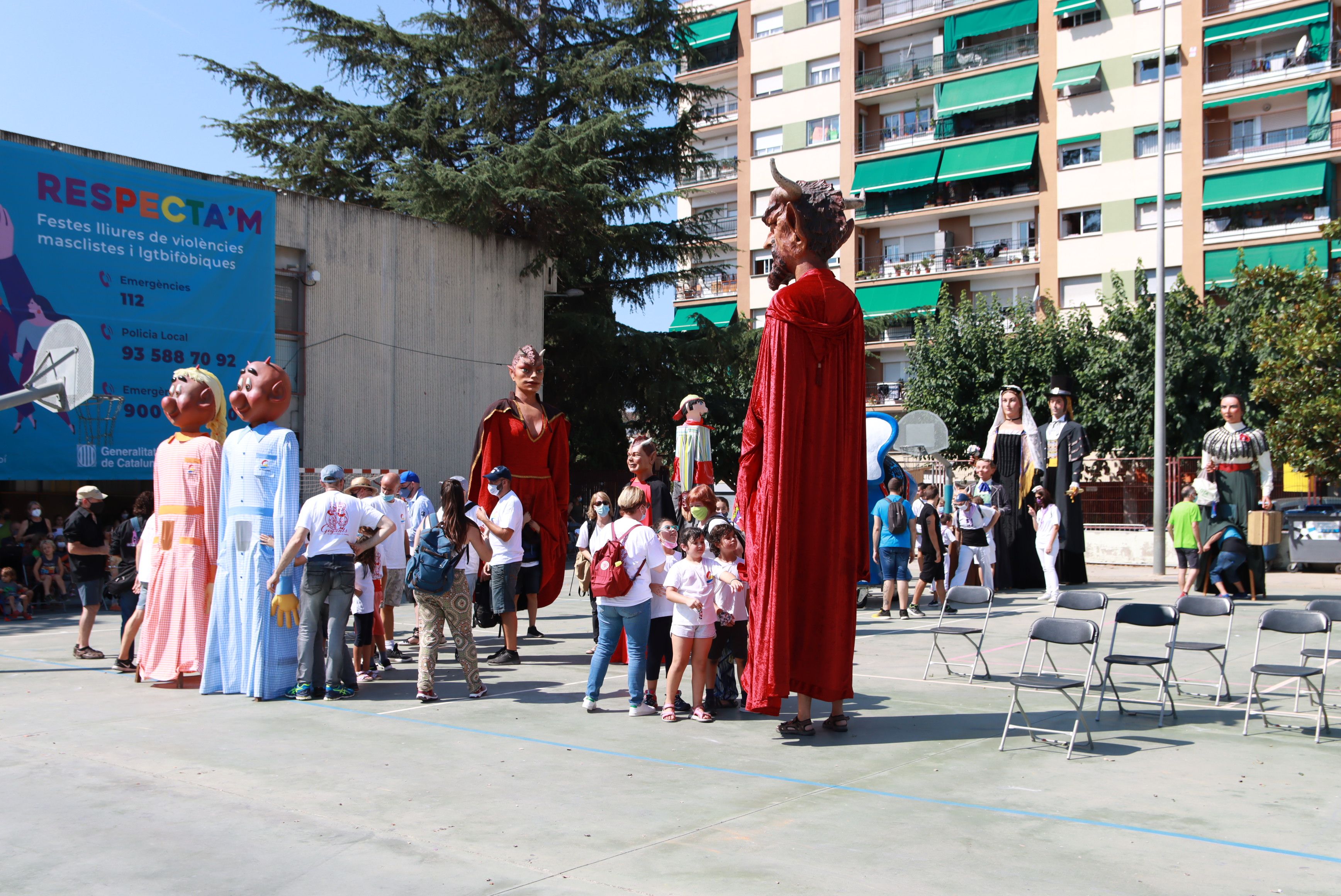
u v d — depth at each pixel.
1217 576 14.06
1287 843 4.82
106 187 17.95
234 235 19.77
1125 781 5.96
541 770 6.34
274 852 4.85
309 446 21.62
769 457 7.31
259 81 28.52
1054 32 41.34
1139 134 39.56
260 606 8.88
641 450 11.05
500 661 10.70
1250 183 36.91
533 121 29.48
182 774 6.27
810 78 47.72
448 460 24.59
